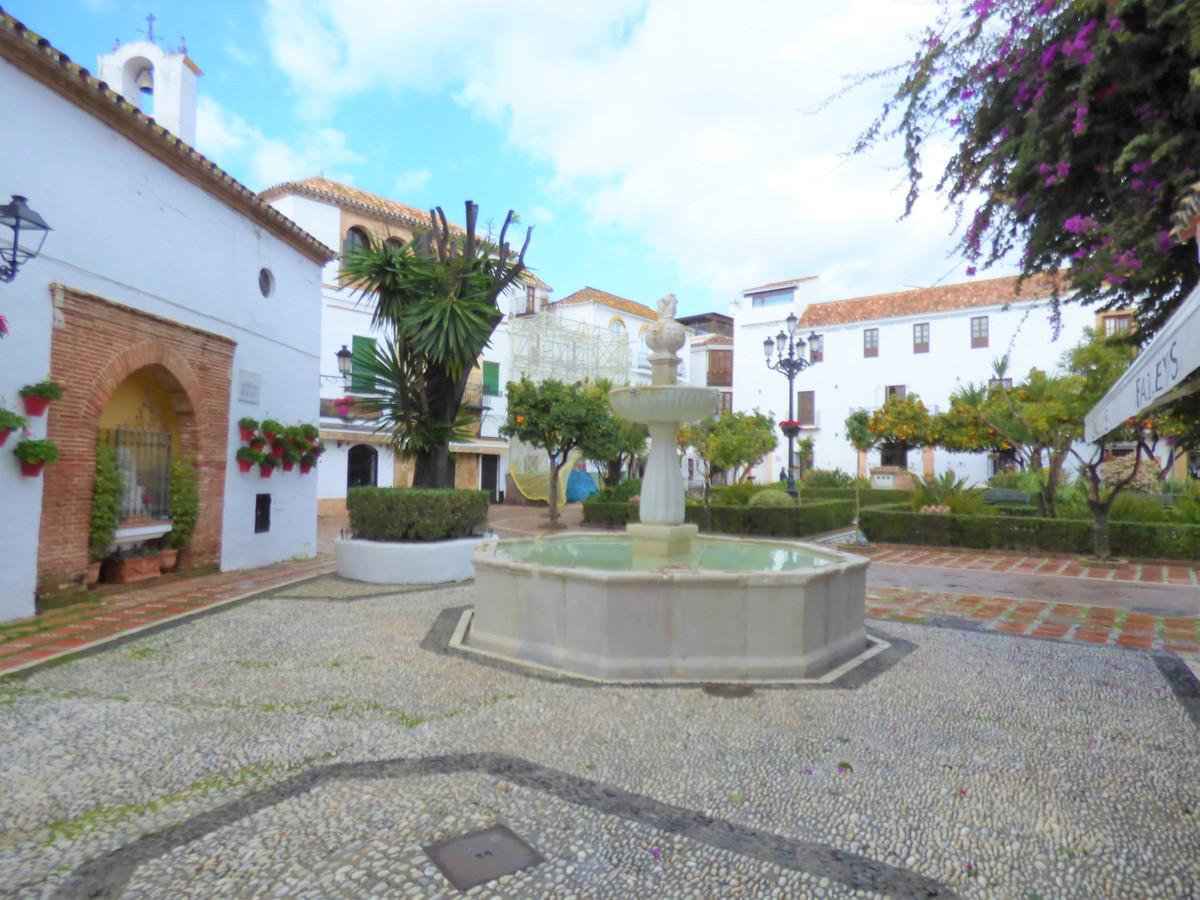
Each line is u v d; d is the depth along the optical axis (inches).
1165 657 220.2
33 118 257.4
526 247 409.1
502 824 111.5
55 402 269.9
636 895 93.7
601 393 785.6
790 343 756.0
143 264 316.2
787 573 192.7
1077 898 94.5
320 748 140.4
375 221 880.3
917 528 564.1
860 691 181.9
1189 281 156.1
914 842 108.1
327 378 820.0
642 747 143.3
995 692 183.5
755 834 109.9
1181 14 117.4
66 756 134.6
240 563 393.1
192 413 355.6
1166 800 122.6
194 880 95.3
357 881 95.4
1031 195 155.7
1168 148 126.4
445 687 179.9
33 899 90.5
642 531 245.6
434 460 393.7
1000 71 145.6
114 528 312.2
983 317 1192.2
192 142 503.5
